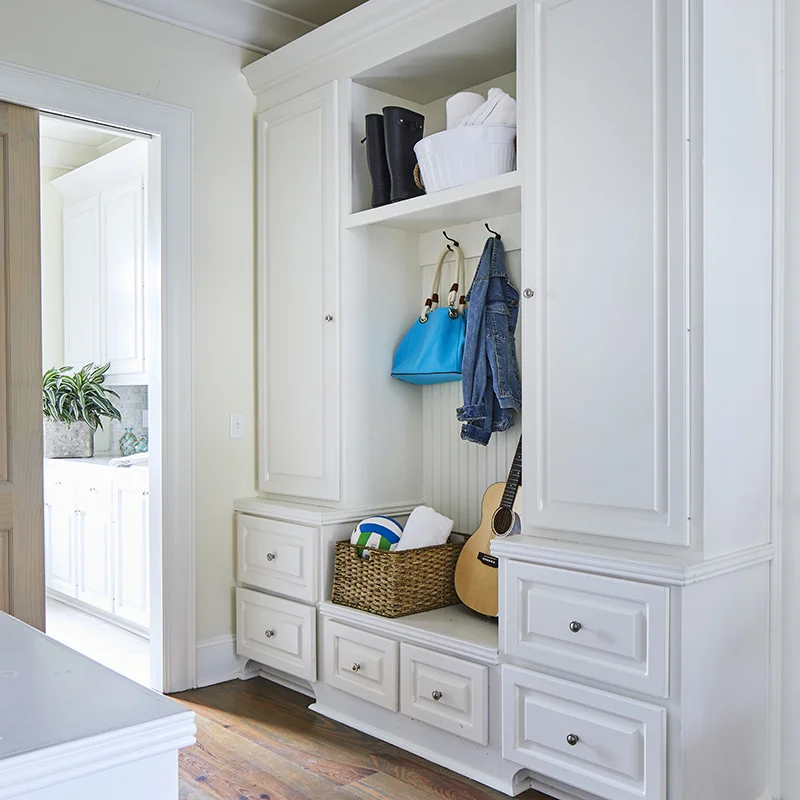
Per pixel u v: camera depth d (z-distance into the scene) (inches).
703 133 73.6
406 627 95.5
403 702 96.3
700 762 72.9
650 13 76.3
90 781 28.4
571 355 83.0
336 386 112.5
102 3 110.3
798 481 83.2
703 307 73.7
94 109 109.3
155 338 117.0
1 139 102.6
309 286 116.5
